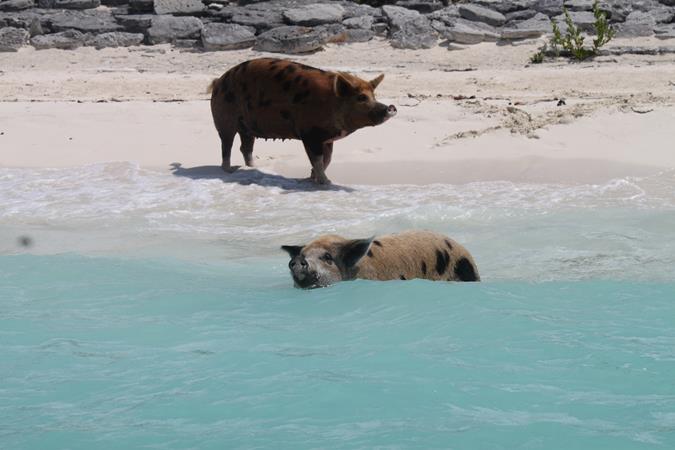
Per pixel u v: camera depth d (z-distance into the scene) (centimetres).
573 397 930
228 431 868
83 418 910
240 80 2216
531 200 1947
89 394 973
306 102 2122
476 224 1769
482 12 4034
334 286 1270
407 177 2194
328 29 4016
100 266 1522
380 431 858
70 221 1883
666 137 2344
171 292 1352
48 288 1389
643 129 2406
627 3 4112
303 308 1231
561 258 1527
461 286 1300
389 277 1305
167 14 4244
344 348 1078
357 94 2081
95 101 2977
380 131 2500
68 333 1168
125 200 2034
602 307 1229
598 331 1126
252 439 848
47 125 2627
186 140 2514
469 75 3394
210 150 2450
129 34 4116
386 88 3186
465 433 848
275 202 2012
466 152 2317
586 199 1944
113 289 1377
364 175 2222
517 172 2186
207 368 1030
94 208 1972
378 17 4175
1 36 4106
